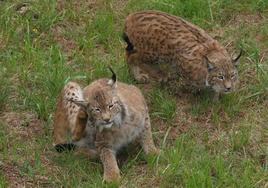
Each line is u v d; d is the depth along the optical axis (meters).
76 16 14.56
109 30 14.12
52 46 13.55
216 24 14.32
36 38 13.98
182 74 12.72
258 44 13.77
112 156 10.84
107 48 13.83
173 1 14.65
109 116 10.47
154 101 12.37
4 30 14.03
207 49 12.52
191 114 12.12
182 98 12.58
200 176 10.33
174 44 12.79
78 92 11.32
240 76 12.94
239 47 13.62
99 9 14.80
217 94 12.41
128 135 10.95
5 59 13.36
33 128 11.89
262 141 11.46
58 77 12.66
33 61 13.27
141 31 13.12
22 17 14.36
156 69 13.24
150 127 11.31
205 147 11.34
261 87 12.52
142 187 10.55
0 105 12.30
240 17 14.48
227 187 10.41
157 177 10.63
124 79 12.95
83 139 11.05
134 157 11.23
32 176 10.75
